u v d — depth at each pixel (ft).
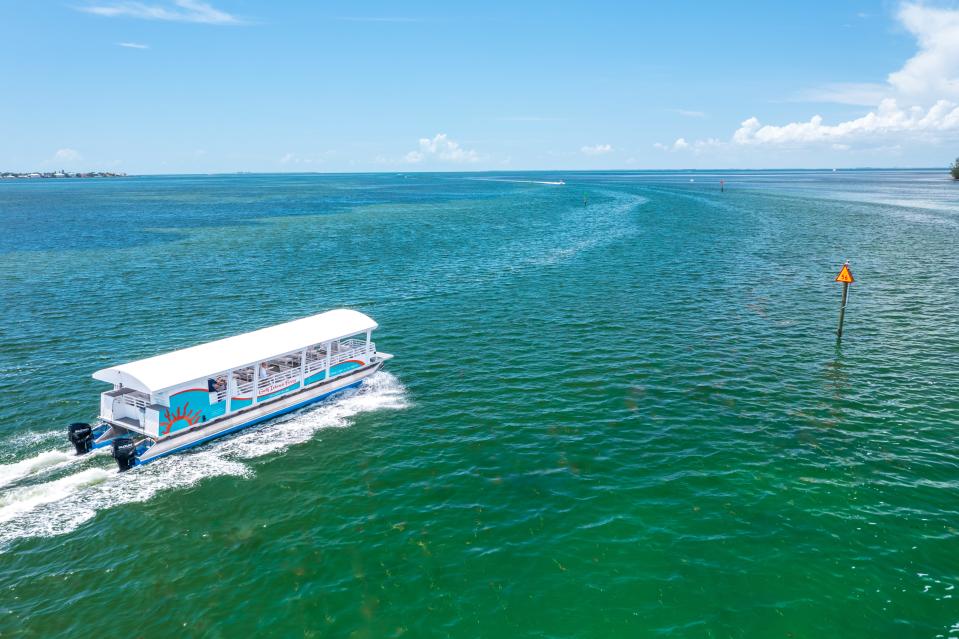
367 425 97.25
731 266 215.92
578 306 162.81
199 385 92.12
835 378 111.14
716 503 73.10
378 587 60.90
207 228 348.38
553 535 67.87
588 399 103.81
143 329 147.74
